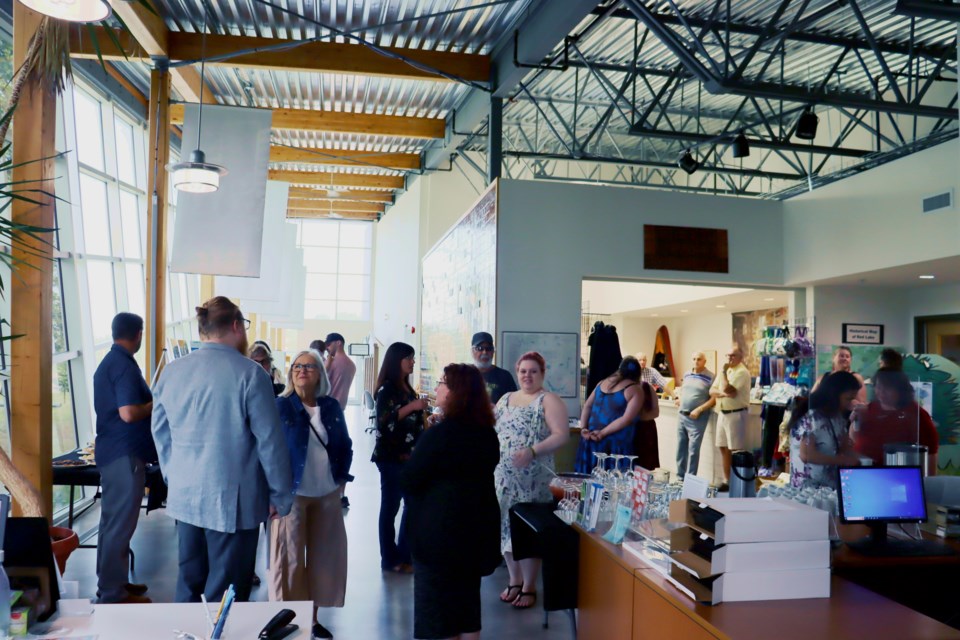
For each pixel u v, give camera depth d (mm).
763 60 9734
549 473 4473
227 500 3027
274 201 10656
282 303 13719
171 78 8922
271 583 3811
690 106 12156
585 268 7840
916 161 7117
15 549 2137
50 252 3996
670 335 15430
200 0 7102
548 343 7648
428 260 13281
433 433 3260
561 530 3660
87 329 7328
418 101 10688
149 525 6359
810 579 2590
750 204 8562
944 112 7508
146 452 4305
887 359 4031
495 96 8492
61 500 6793
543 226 7762
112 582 4207
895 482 3553
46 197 3938
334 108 11102
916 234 7090
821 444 3859
